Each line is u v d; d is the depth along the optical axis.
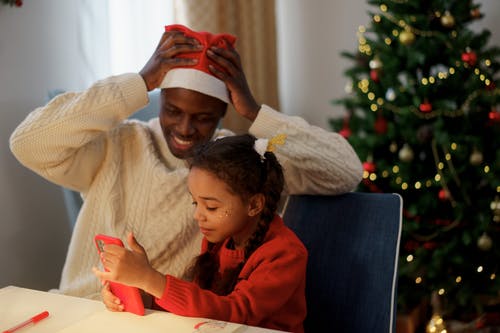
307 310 1.35
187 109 1.36
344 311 1.29
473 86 2.40
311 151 1.40
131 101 1.37
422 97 2.43
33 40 2.07
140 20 2.55
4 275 2.01
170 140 1.42
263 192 1.13
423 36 2.43
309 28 3.47
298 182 1.44
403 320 2.46
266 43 3.14
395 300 1.26
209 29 2.74
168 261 1.43
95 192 1.45
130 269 0.93
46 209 2.18
